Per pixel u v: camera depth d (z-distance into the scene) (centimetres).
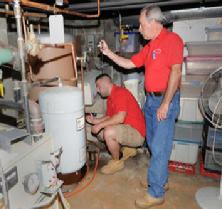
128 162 260
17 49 123
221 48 245
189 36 283
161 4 238
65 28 338
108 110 258
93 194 210
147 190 203
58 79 196
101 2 229
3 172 96
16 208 107
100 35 365
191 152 246
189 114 247
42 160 123
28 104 125
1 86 137
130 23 315
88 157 264
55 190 124
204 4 271
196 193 208
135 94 285
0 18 213
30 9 214
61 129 183
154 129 188
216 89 178
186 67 255
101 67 322
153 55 176
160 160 184
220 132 223
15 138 111
